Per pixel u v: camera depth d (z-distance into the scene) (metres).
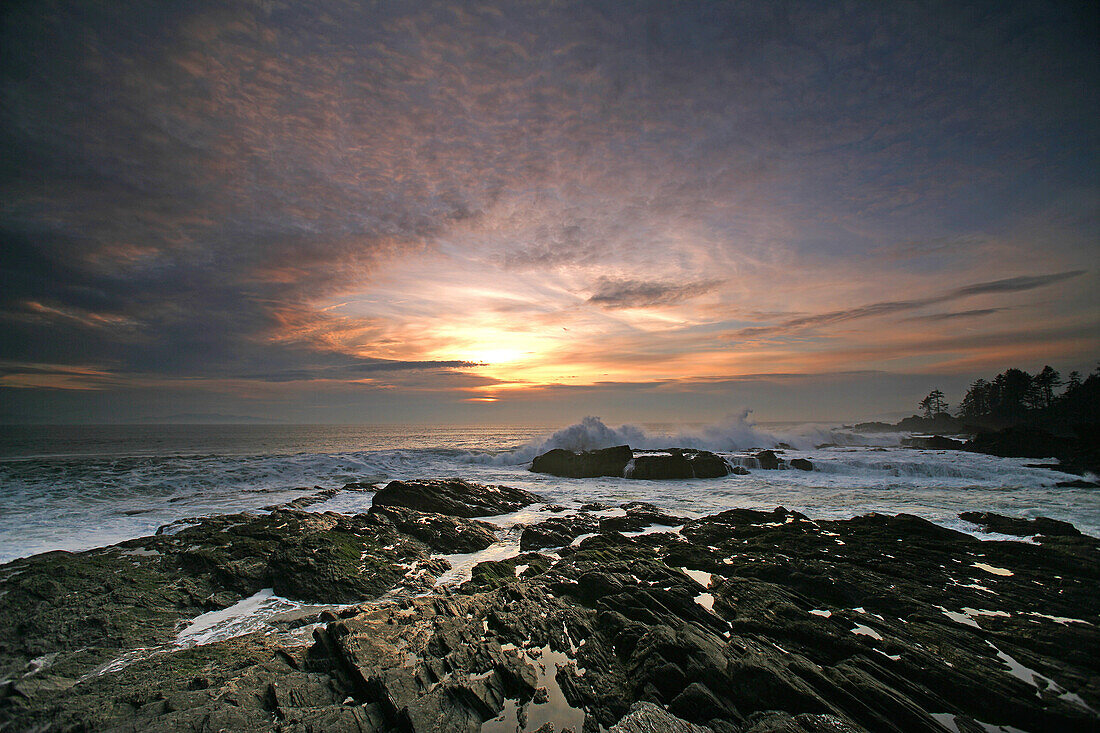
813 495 24.95
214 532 15.88
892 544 14.95
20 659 8.52
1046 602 10.59
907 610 10.23
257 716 6.66
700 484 29.53
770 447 48.62
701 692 6.98
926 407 142.12
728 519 18.97
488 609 10.38
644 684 7.51
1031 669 7.89
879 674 7.53
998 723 6.76
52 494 23.92
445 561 14.39
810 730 6.22
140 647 9.19
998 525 17.34
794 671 7.59
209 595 11.55
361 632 8.88
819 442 54.28
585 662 8.30
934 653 8.41
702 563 13.27
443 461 39.62
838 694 6.99
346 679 7.68
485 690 7.27
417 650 8.48
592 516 20.39
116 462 32.34
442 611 10.32
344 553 13.75
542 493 26.72
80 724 6.52
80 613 10.05
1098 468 29.75
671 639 8.37
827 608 10.45
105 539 16.36
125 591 11.22
